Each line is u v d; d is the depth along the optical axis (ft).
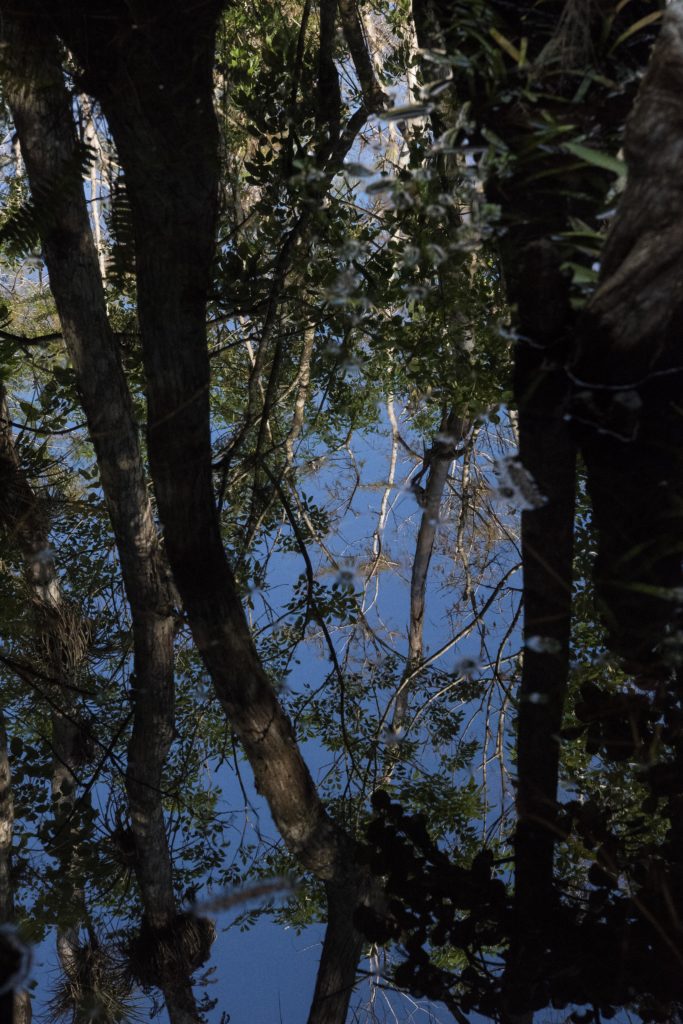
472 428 21.72
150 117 7.64
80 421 18.79
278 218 11.71
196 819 23.36
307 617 13.93
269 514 21.01
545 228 5.18
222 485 12.84
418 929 7.40
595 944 5.94
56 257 11.49
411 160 11.61
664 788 6.11
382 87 15.34
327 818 14.71
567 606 5.44
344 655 25.84
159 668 16.39
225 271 11.27
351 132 12.52
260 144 12.49
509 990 6.11
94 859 18.70
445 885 6.72
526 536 5.44
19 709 22.70
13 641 19.13
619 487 5.03
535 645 5.46
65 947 23.38
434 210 6.23
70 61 8.36
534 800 5.84
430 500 23.21
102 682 21.24
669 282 4.42
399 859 6.89
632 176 4.31
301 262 10.18
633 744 5.96
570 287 5.01
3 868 15.53
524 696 5.62
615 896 6.19
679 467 4.92
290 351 19.84
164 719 16.99
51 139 9.23
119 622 21.89
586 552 15.97
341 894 15.20
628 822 6.39
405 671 23.29
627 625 5.14
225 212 14.24
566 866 11.21
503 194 5.26
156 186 8.23
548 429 5.21
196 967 19.69
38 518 15.55
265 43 14.75
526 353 5.22
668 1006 5.76
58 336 11.27
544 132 4.84
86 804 17.84
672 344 4.77
